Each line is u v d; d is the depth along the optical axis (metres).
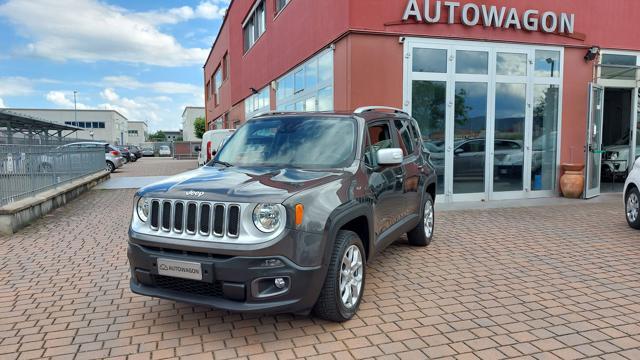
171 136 127.38
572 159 11.05
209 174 4.11
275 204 3.36
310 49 11.67
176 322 3.98
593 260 5.78
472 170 10.33
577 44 10.78
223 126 31.62
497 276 5.16
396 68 9.49
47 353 3.45
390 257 5.93
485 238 6.97
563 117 10.89
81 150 15.00
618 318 4.00
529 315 4.07
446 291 4.68
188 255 3.47
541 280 5.02
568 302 4.38
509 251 6.22
